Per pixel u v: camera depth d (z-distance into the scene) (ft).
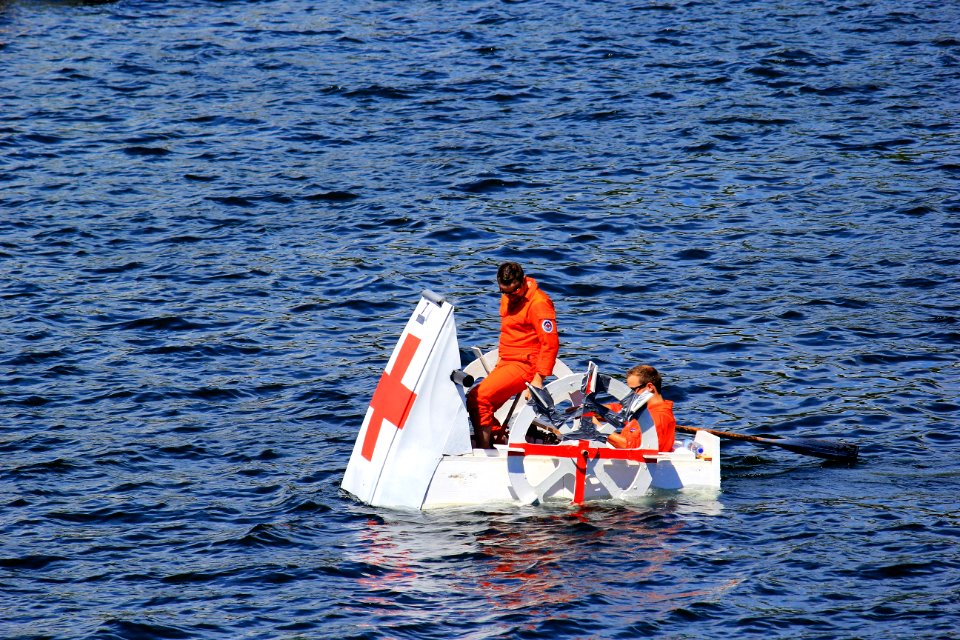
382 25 409.08
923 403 165.68
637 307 205.16
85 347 186.50
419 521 131.13
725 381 175.11
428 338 134.41
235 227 243.81
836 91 329.31
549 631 108.06
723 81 340.18
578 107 320.29
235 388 172.45
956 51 363.56
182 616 110.83
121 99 329.93
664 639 107.04
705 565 120.16
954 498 135.85
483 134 300.61
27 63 362.94
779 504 135.03
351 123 311.06
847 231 238.48
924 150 282.77
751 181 266.57
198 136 300.61
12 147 288.92
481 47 379.14
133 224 244.63
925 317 198.18
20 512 132.77
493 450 135.74
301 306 205.67
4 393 168.25
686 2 430.20
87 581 117.70
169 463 147.64
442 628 108.78
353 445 153.69
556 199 257.34
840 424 159.53
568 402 155.12
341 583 117.08
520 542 125.59
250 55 374.43
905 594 113.80
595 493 136.77
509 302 137.39
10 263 222.48
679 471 138.41
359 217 248.93
